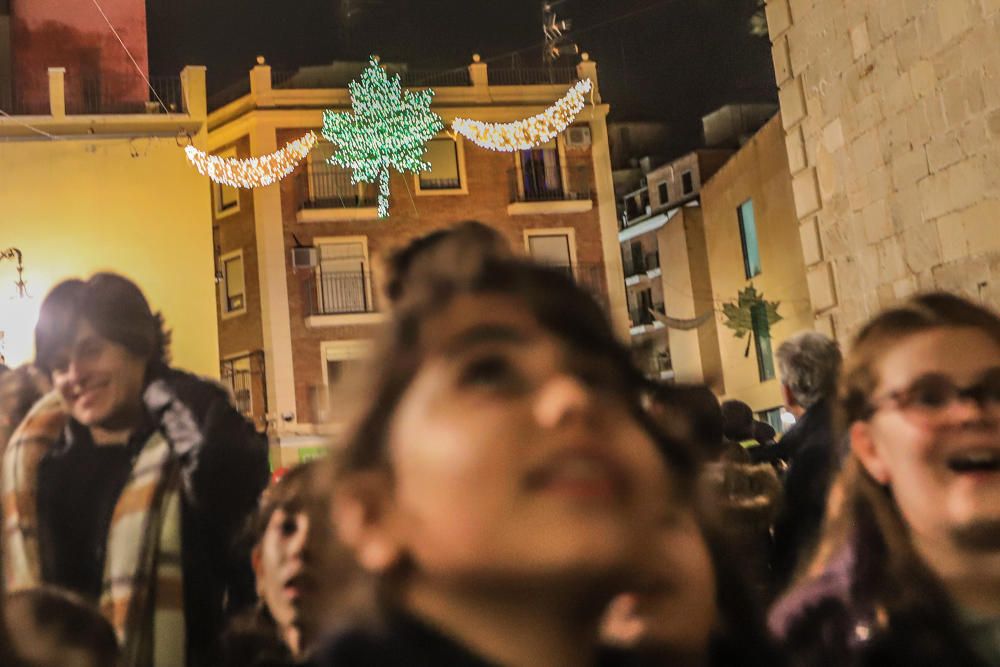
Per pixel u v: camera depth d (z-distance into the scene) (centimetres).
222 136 2433
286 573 179
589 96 2527
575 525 56
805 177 820
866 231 740
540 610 57
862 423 148
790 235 2280
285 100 2394
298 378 2361
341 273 2412
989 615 138
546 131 2319
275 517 186
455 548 56
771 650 83
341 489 62
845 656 147
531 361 60
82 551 220
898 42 688
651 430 67
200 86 1549
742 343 2586
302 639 178
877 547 148
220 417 231
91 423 226
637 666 60
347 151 2158
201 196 1512
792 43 826
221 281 2464
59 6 1702
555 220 2491
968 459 133
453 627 58
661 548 62
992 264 611
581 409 58
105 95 1683
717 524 83
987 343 136
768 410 2466
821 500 284
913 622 141
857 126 742
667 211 3291
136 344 231
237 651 200
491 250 68
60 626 144
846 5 746
